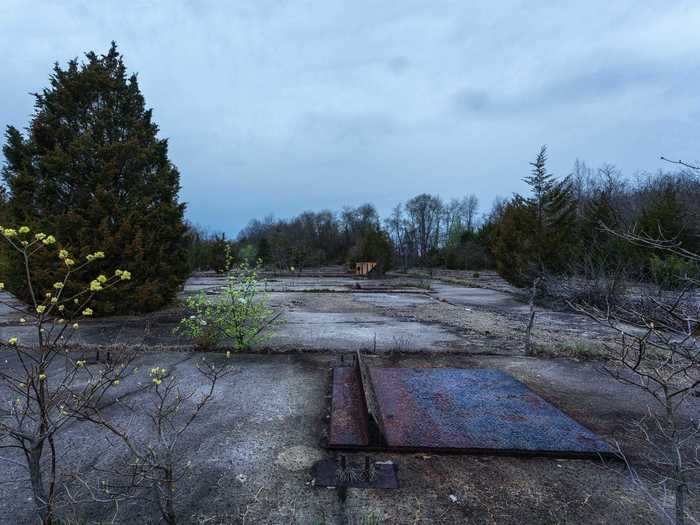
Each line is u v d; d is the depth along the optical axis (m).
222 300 5.88
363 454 2.77
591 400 3.87
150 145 10.03
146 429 3.10
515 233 14.50
